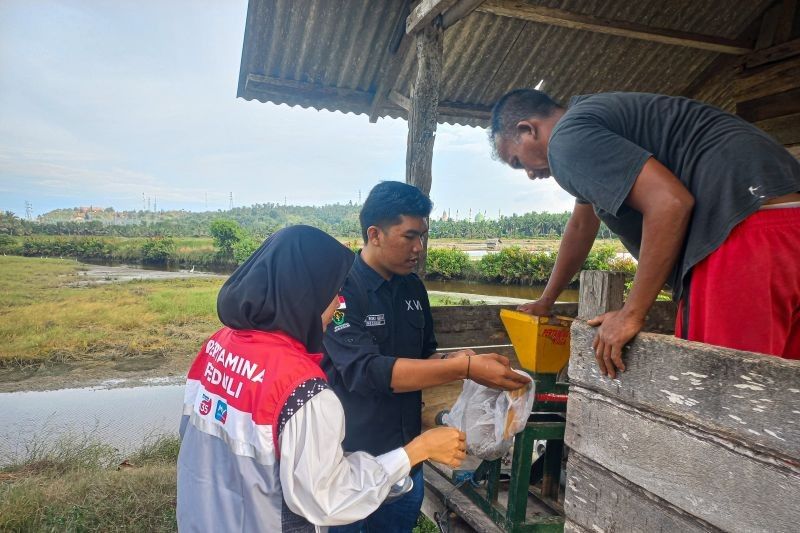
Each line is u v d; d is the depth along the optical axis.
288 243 1.37
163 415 13.01
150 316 28.91
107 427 12.01
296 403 1.22
